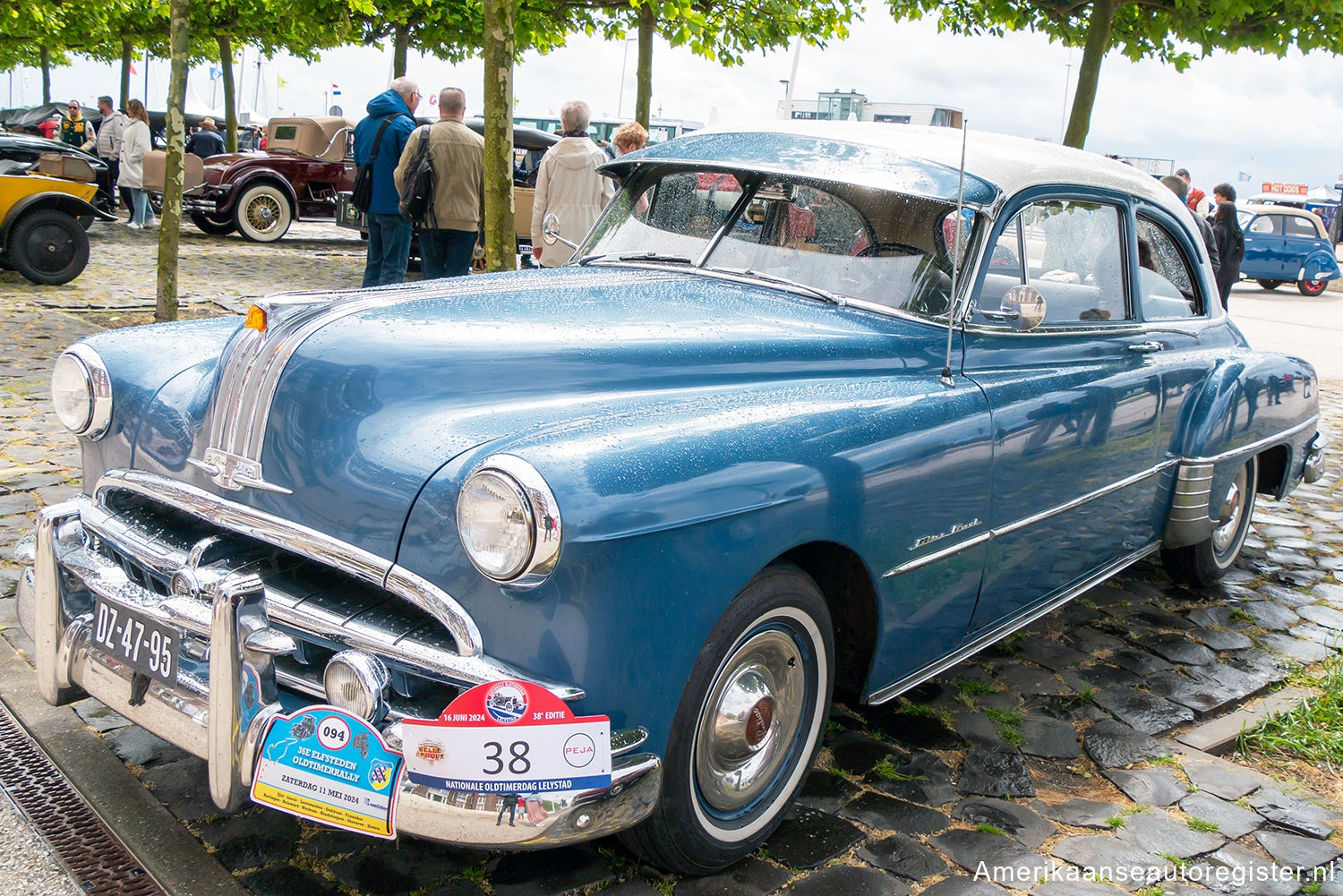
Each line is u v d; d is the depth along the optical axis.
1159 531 4.29
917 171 3.27
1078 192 3.60
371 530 2.21
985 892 2.49
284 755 2.10
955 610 3.13
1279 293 23.47
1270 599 4.76
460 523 2.05
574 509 2.01
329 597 2.28
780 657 2.57
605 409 2.42
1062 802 2.95
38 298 9.41
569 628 2.05
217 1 20.39
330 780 2.07
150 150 15.76
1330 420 8.81
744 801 2.54
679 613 2.16
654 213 3.64
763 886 2.46
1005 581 3.32
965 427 2.94
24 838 2.45
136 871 2.35
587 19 13.58
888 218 3.21
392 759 2.04
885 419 2.72
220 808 2.16
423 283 2.99
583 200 7.41
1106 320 3.82
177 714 2.26
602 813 2.07
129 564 2.72
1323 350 13.55
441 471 2.19
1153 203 4.08
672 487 2.16
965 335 3.17
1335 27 8.74
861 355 2.95
